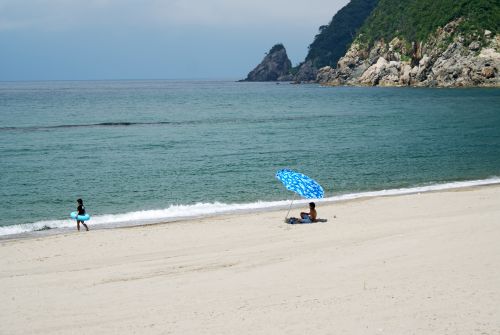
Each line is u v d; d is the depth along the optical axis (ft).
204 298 40.55
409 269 44.39
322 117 300.81
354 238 60.90
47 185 117.39
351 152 165.07
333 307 36.45
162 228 74.74
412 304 36.11
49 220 87.92
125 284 46.44
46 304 41.52
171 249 62.28
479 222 62.90
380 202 89.56
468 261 45.47
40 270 55.01
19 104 443.73
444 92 483.51
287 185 70.44
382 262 47.29
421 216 74.95
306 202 95.86
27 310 40.16
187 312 37.35
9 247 65.72
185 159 153.38
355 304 36.78
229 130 235.40
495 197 88.38
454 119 267.59
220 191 109.91
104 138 205.16
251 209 91.20
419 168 134.51
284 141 194.90
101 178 125.08
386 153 161.58
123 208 96.63
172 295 41.93
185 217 85.35
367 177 124.16
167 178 124.67
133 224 81.25
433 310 34.83
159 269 51.96
